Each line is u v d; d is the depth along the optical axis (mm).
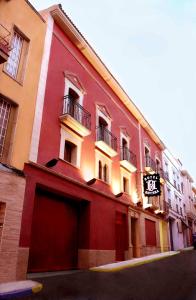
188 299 5500
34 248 10203
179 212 31734
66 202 12508
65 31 14266
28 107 10531
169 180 29609
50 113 11680
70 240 12273
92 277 8508
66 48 14078
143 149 22656
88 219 12914
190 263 12773
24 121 10180
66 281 7727
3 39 9398
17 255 8570
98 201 13945
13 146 9422
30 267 9859
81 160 13328
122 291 6309
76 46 15117
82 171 13227
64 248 11781
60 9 13492
